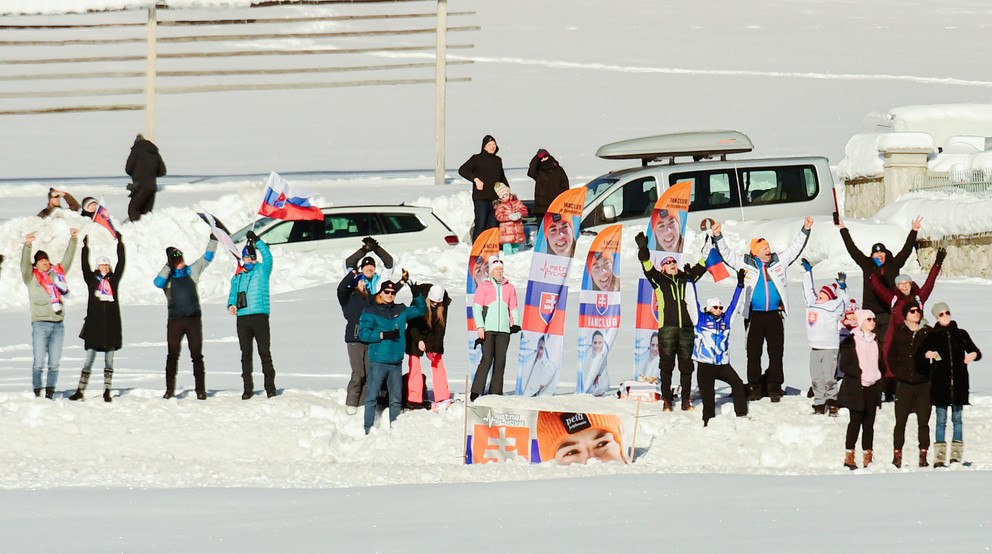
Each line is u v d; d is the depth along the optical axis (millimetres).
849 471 28109
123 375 38875
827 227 53094
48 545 20531
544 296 34750
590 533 20734
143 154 60562
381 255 33781
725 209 56656
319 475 28312
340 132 98250
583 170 77312
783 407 32312
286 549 20094
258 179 74688
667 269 32656
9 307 54219
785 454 30203
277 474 28500
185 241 57469
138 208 61000
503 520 21969
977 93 108188
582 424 30250
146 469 29000
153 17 74750
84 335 33750
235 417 32625
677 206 35469
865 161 59500
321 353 41594
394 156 87312
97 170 83812
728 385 35438
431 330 34125
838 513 21891
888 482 25109
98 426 32031
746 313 33500
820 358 31625
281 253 56219
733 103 104938
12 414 32531
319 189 70312
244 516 22906
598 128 94812
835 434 30438
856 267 51781
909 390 28297
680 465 29859
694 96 108438
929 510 21984
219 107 110438
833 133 89812
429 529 21375
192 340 34125
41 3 75438
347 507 23609
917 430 30344
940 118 64938
